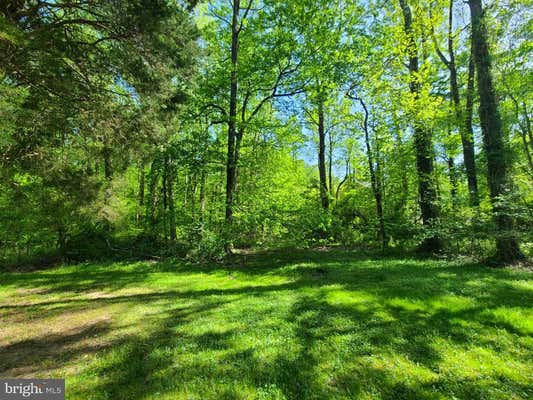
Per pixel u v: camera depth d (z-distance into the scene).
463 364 3.32
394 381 3.06
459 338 3.94
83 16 6.81
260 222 12.41
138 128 6.94
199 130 14.24
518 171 9.12
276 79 14.09
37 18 5.68
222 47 15.44
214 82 13.33
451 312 4.85
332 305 5.62
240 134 13.77
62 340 4.50
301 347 3.89
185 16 7.60
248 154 15.00
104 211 7.79
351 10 12.67
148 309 5.99
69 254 13.27
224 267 11.02
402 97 11.52
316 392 2.92
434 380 3.04
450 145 13.50
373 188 14.35
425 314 4.86
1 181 6.29
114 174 8.43
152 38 6.12
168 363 3.58
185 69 7.25
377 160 13.89
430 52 13.98
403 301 5.53
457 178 13.72
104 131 6.58
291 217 12.68
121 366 3.55
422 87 11.11
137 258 13.16
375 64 12.99
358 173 18.95
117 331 4.79
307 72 12.73
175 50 6.75
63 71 5.97
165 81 6.81
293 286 7.45
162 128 7.45
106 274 10.41
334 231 15.00
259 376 3.24
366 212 16.34
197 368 3.43
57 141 6.68
